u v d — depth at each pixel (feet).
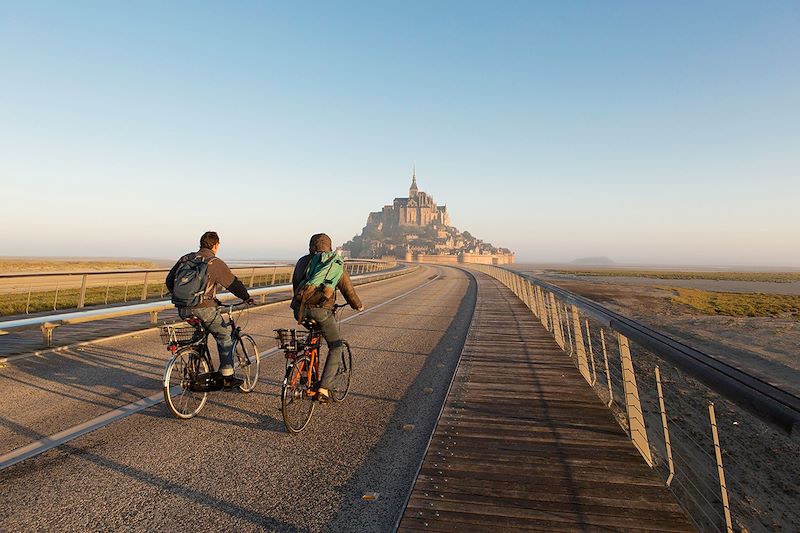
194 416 15.56
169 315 40.22
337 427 14.70
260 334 32.19
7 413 15.37
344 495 10.27
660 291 161.17
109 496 10.05
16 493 10.12
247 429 14.39
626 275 442.09
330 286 13.80
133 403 16.69
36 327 24.23
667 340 10.09
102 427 14.30
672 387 27.96
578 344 21.61
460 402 16.42
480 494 9.73
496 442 12.64
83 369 21.39
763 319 79.56
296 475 11.23
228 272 15.52
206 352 15.99
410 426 14.69
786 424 5.26
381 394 18.53
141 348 26.43
